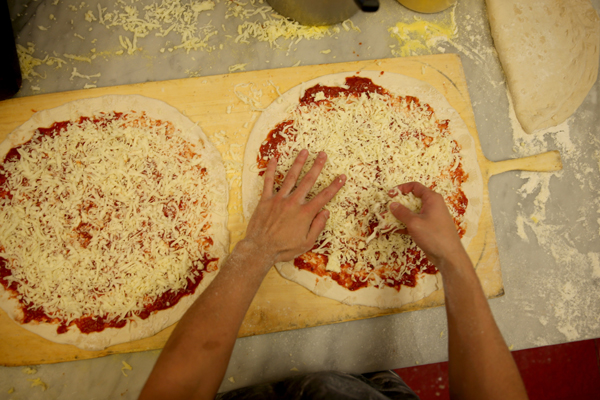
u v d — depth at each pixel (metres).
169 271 1.13
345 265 1.18
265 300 1.17
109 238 1.14
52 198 1.15
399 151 1.20
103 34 1.30
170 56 1.29
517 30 1.33
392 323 1.22
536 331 1.25
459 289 0.84
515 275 1.27
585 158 1.33
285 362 1.19
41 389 1.15
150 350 1.17
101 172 1.16
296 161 1.08
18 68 1.19
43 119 1.20
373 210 1.11
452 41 1.35
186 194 1.17
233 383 1.17
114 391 1.16
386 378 1.10
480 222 1.24
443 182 1.20
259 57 1.30
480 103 1.32
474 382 0.72
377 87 1.25
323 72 1.26
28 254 1.13
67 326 1.13
